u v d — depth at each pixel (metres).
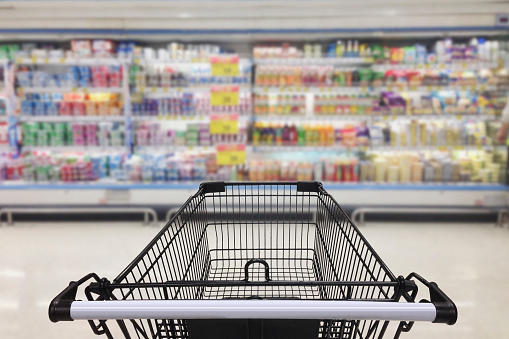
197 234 1.66
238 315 0.72
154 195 4.12
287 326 0.98
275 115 4.13
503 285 2.69
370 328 1.00
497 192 4.00
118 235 3.76
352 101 4.11
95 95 4.40
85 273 2.89
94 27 3.96
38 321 2.25
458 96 4.30
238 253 2.78
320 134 4.14
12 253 3.28
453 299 2.50
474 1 3.64
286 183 1.81
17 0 3.57
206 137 4.16
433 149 4.10
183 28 3.96
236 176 4.20
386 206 4.07
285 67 4.11
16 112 4.09
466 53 3.96
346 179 4.14
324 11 3.80
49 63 4.07
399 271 2.90
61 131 4.15
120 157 4.35
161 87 4.05
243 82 4.09
